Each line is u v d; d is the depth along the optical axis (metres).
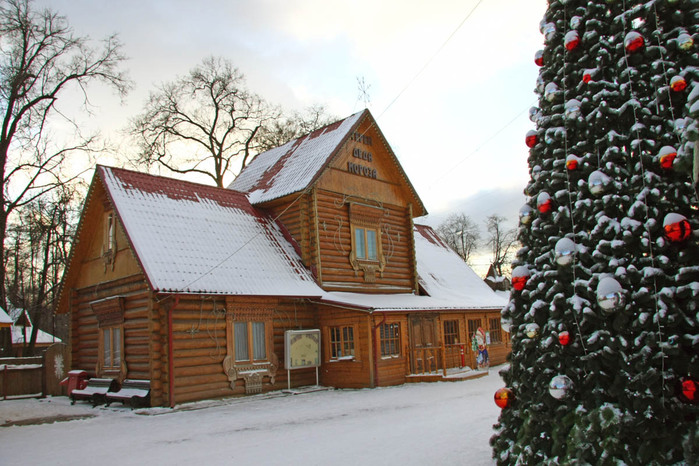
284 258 20.28
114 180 18.28
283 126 42.03
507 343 27.42
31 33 27.83
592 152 5.69
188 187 20.55
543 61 6.48
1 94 27.02
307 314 19.98
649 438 4.82
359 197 22.78
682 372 4.83
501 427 6.63
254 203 22.09
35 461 9.52
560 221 5.79
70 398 18.69
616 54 5.57
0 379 20.25
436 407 13.42
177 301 15.53
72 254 20.17
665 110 5.20
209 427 12.15
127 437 11.39
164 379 15.56
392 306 19.88
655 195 5.04
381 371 18.88
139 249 16.09
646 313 4.93
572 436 5.29
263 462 8.39
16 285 40.00
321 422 12.06
